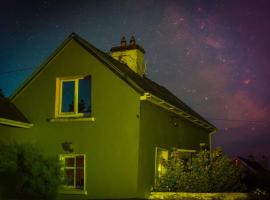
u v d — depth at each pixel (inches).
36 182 430.3
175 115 653.3
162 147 594.2
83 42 583.8
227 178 567.5
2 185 434.3
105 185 533.0
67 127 571.8
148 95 531.2
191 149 717.9
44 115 590.9
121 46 715.4
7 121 550.9
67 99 601.0
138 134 527.8
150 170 553.6
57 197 495.2
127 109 540.4
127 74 578.2
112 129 544.1
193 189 547.5
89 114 573.0
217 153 594.6
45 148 577.9
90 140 554.3
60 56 598.5
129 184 519.8
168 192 534.9
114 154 536.4
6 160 428.1
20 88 612.4
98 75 567.5
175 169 564.4
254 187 663.1
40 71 606.2
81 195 542.6
